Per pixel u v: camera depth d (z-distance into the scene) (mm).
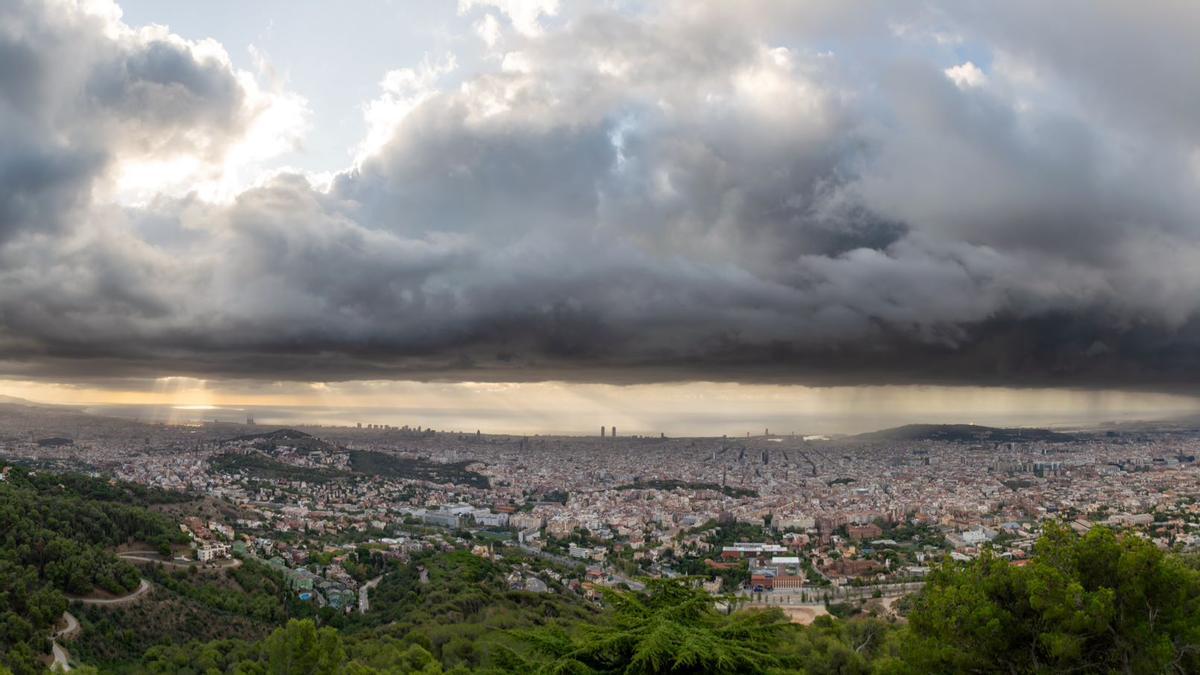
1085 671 31188
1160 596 30875
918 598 35438
